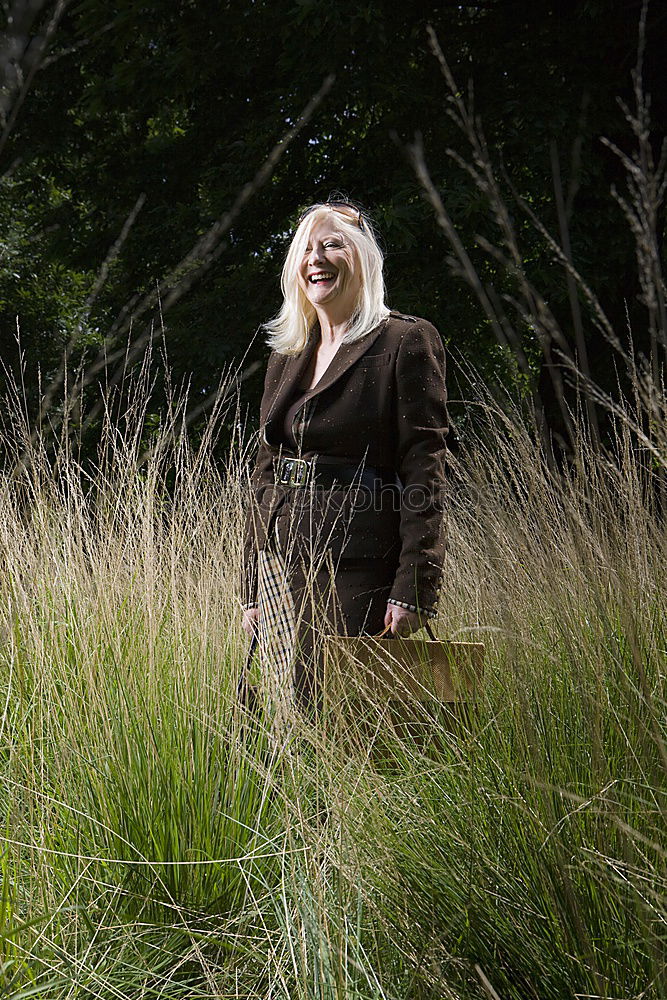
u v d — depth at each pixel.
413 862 1.84
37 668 2.36
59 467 2.81
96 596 2.66
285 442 2.76
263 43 8.65
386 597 2.61
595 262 7.34
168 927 1.89
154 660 2.43
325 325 2.76
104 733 2.27
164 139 9.90
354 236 2.70
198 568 2.96
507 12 8.30
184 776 2.15
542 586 2.35
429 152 7.66
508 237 1.61
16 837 1.91
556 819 1.68
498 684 2.26
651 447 1.72
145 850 2.08
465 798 1.92
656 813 1.63
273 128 8.55
